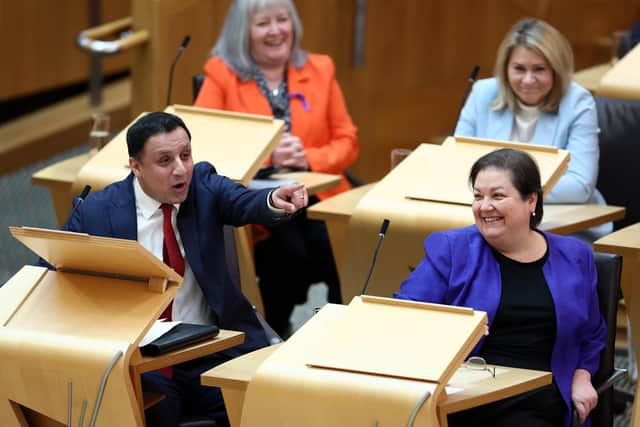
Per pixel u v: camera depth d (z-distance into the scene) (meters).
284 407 9.54
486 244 11.49
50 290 10.98
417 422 9.09
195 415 12.05
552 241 11.49
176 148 11.95
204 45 21.11
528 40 14.95
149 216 12.24
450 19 25.17
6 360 10.52
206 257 12.16
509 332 11.24
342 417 9.34
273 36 17.09
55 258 10.91
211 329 10.99
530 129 15.24
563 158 13.64
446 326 9.83
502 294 11.26
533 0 26.00
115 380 10.13
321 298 19.33
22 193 25.58
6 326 10.66
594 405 11.15
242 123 15.01
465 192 13.52
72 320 10.62
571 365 11.24
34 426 11.05
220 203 12.30
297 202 11.98
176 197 12.10
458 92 25.94
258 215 12.09
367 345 9.74
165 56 20.23
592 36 27.22
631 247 12.62
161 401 11.51
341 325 10.04
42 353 10.38
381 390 9.25
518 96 15.27
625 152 16.34
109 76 32.88
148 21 20.00
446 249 11.53
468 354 10.36
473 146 14.20
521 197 11.19
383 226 11.48
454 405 9.45
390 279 13.64
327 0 23.06
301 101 17.27
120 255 10.36
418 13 24.56
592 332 11.41
